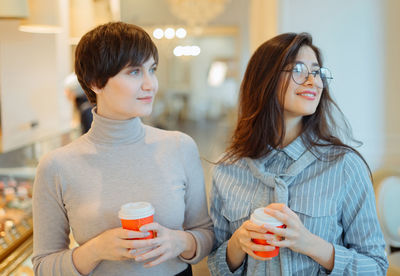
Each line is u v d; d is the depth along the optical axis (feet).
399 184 7.89
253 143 3.98
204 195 3.98
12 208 5.76
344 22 9.84
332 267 3.47
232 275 3.90
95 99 3.66
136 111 3.34
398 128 10.11
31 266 4.42
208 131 28.78
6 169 7.04
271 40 3.92
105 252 3.13
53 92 11.52
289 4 9.83
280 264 3.66
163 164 3.69
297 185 3.78
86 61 3.27
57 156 3.54
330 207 3.62
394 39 9.84
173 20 30.66
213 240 3.92
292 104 3.68
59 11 8.37
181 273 3.75
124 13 30.81
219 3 23.43
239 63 33.19
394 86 10.00
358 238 3.65
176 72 35.94
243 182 4.03
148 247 3.11
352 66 9.97
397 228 7.62
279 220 3.16
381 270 3.55
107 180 3.52
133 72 3.27
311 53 3.75
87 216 3.43
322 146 3.85
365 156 10.20
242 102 4.24
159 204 3.56
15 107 11.27
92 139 3.64
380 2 9.73
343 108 10.11
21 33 11.12
